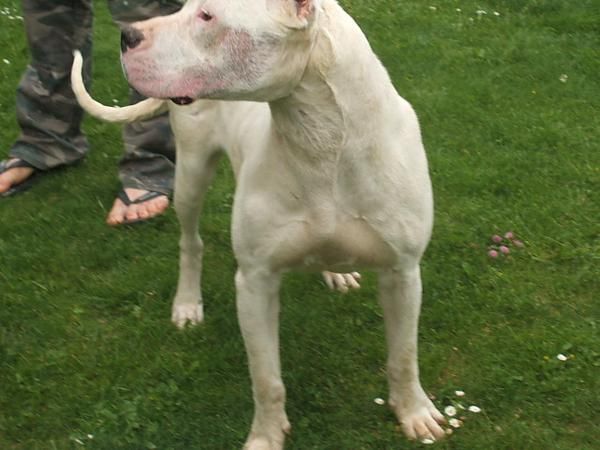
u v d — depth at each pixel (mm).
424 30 3914
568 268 2422
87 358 2203
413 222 1719
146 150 2771
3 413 2055
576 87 3365
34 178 2912
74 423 2033
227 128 1952
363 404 2039
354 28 1572
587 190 2736
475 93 3338
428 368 2107
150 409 2043
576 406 1999
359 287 2383
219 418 2021
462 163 2891
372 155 1635
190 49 1513
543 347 2139
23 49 3773
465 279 2395
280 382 1875
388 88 1649
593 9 4043
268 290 1789
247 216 1714
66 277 2492
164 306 2369
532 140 3018
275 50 1494
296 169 1637
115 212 2715
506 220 2602
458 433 1953
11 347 2234
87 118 3250
